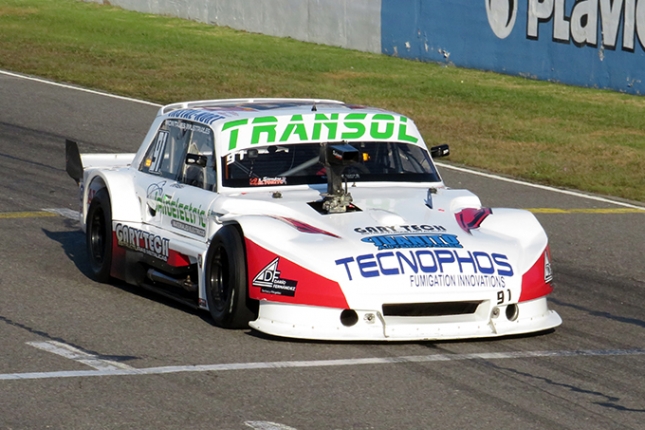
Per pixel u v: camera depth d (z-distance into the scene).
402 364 24.70
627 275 36.41
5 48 99.06
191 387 22.59
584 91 85.56
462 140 66.00
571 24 87.56
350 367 24.34
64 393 22.00
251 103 35.22
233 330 27.34
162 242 30.33
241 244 27.03
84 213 35.00
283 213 28.28
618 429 20.91
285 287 26.05
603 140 67.12
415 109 76.38
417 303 25.75
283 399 21.95
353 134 31.73
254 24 116.69
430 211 28.92
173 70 90.19
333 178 28.36
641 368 25.38
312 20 110.44
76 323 27.80
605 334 28.61
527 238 28.39
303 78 88.44
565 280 35.28
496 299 26.38
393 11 102.06
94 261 33.41
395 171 31.62
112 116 68.81
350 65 96.62
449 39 97.44
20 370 23.53
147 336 26.66
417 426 20.61
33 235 39.12
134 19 123.50
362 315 25.69
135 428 20.03
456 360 25.22
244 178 29.98
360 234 26.97
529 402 22.36
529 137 67.50
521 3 91.00
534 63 90.88
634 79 83.62
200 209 29.50
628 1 83.00
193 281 30.17
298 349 25.62
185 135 32.22
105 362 24.31
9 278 32.62
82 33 111.12
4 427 19.94
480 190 52.09
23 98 74.12
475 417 21.27
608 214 47.22
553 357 25.94
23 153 55.97
